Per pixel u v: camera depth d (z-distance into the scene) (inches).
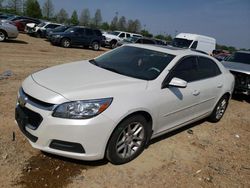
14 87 264.8
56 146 131.0
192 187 142.7
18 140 160.9
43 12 2714.1
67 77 152.2
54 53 639.1
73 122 127.8
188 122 198.8
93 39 898.7
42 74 158.7
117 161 147.5
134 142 154.6
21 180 128.4
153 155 166.9
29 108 134.8
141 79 161.5
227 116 274.2
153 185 138.7
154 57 182.1
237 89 349.7
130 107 140.7
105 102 134.2
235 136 222.2
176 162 164.1
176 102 172.7
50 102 129.5
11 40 774.5
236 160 180.1
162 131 173.2
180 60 181.6
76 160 148.5
